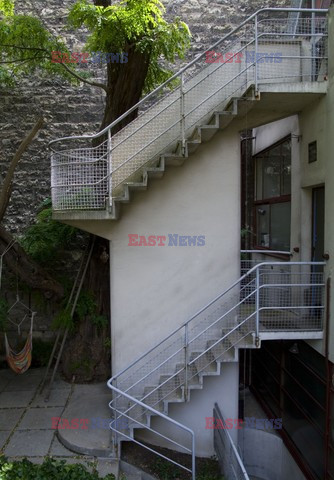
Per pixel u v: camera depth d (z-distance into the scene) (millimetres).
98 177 4812
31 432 4855
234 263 5145
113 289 5082
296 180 5621
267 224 7305
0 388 6086
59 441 4699
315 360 4902
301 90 4582
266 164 7410
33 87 7684
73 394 5863
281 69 5180
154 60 6219
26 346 5715
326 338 4500
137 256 5082
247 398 7168
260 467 5734
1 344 7004
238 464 3889
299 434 5324
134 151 4934
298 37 5398
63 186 4867
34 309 7199
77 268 7348
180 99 4902
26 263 6340
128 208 5035
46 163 7691
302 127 5320
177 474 4590
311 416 4969
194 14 7797
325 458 4492
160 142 4953
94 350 6324
